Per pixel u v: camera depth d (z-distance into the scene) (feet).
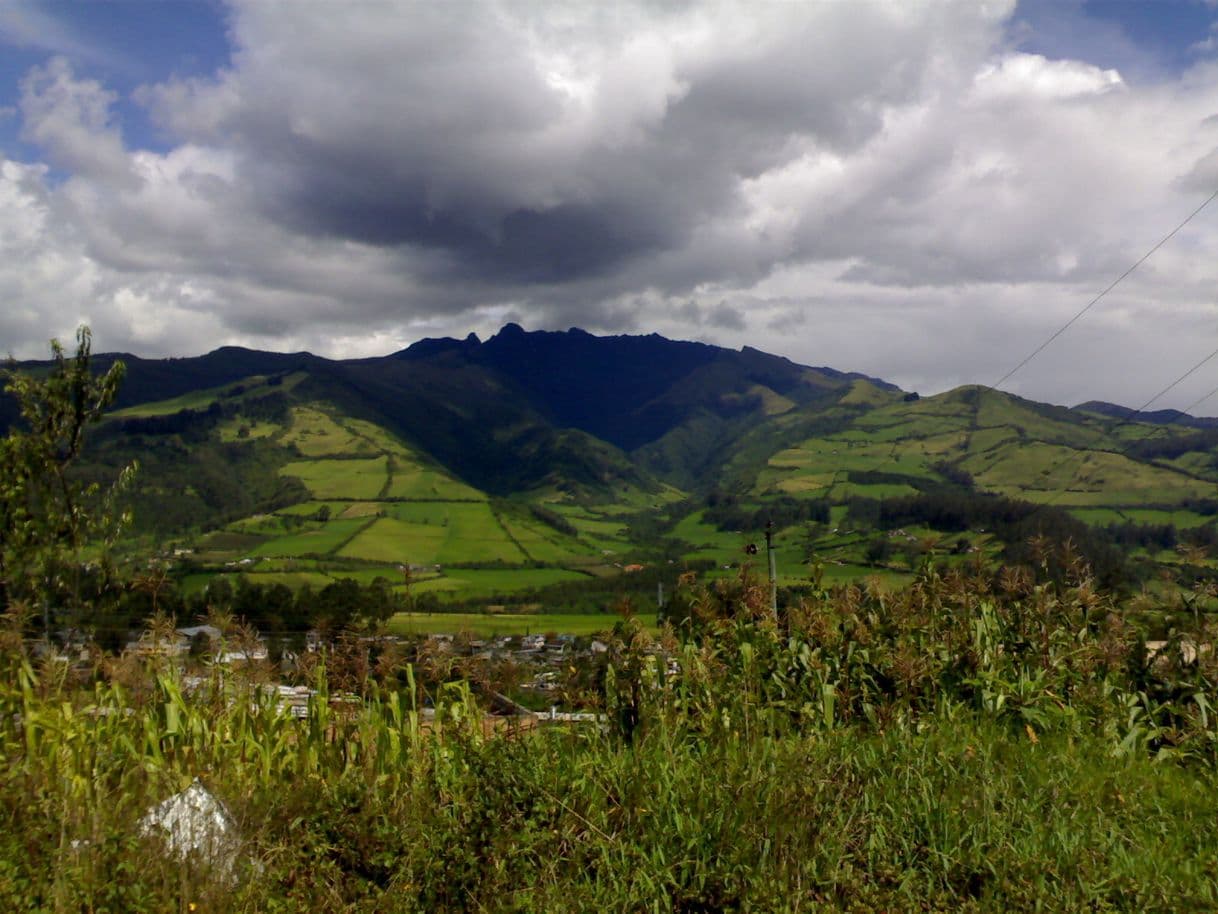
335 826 12.48
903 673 19.85
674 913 11.76
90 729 15.90
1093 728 19.49
